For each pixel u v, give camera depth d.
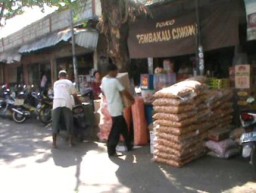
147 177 4.39
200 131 4.97
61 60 12.38
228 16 5.63
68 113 6.35
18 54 13.96
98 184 4.25
